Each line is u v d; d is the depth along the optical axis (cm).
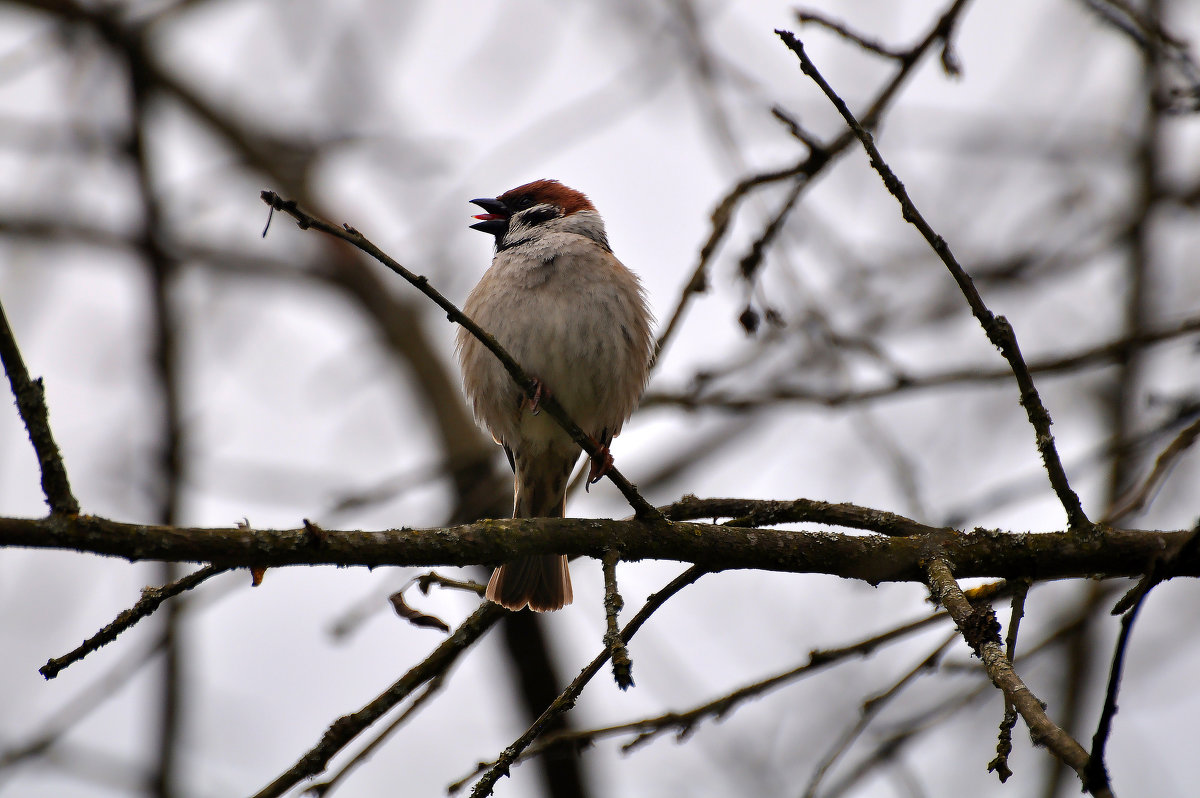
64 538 539
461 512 1166
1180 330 952
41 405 536
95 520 546
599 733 760
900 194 638
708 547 685
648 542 681
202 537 567
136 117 1348
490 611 729
